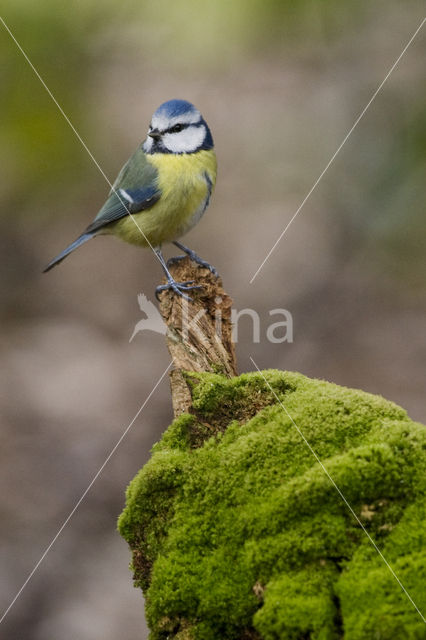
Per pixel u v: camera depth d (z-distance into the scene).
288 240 12.89
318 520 3.46
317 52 13.76
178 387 4.46
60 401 10.45
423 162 11.66
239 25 10.98
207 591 3.51
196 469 3.92
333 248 12.79
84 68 12.15
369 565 3.28
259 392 4.36
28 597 7.85
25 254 13.38
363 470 3.50
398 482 3.48
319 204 13.25
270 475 3.75
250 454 3.86
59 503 8.89
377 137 12.31
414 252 12.29
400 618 3.03
